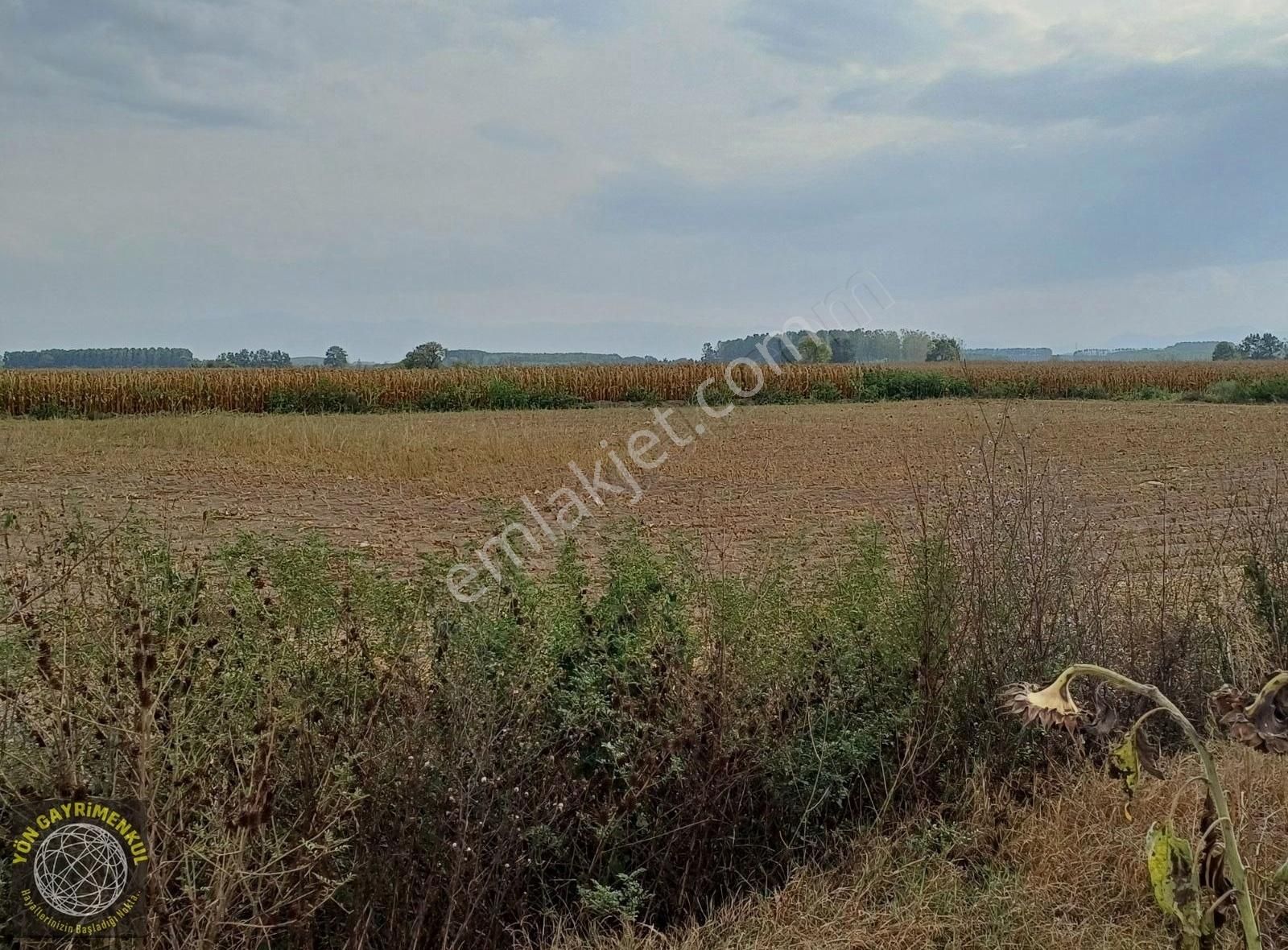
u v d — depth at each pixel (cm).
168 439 2000
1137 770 199
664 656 384
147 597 311
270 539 378
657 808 359
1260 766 411
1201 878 224
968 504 538
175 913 263
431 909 313
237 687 297
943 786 415
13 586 319
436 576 384
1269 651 511
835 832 380
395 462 1652
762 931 331
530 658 354
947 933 335
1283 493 1163
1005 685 438
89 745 279
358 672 332
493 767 326
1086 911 345
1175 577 617
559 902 345
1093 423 2548
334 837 300
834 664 416
